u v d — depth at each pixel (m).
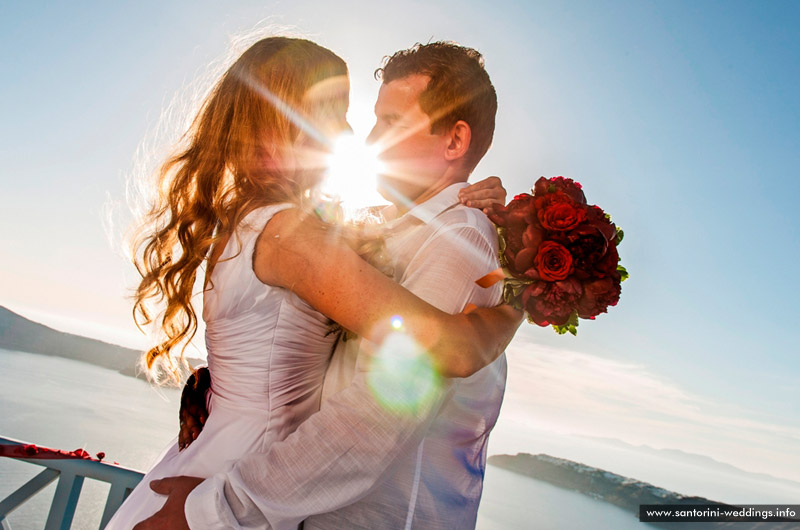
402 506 1.19
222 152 1.24
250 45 1.42
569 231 1.21
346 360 1.31
